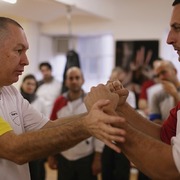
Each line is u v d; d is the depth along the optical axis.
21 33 1.30
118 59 5.62
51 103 4.41
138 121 1.40
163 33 5.42
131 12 5.55
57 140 1.13
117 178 3.36
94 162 2.98
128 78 5.51
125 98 1.37
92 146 3.01
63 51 6.03
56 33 5.72
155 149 1.02
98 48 5.98
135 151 1.04
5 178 1.30
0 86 1.34
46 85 4.70
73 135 1.12
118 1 5.59
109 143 0.98
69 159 3.01
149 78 5.40
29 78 3.90
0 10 1.77
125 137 1.05
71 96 3.08
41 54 5.50
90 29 5.71
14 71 1.30
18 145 1.15
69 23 4.80
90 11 4.87
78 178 3.03
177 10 1.12
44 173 3.84
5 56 1.26
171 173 1.00
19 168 1.35
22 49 1.30
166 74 3.13
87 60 6.07
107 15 5.44
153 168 1.02
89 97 1.16
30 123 1.48
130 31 5.57
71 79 3.03
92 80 6.05
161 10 5.39
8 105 1.39
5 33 1.25
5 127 1.19
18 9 1.89
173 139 1.03
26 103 1.50
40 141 1.14
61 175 3.08
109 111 1.06
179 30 1.13
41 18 2.47
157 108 3.26
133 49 5.56
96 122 1.00
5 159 1.26
